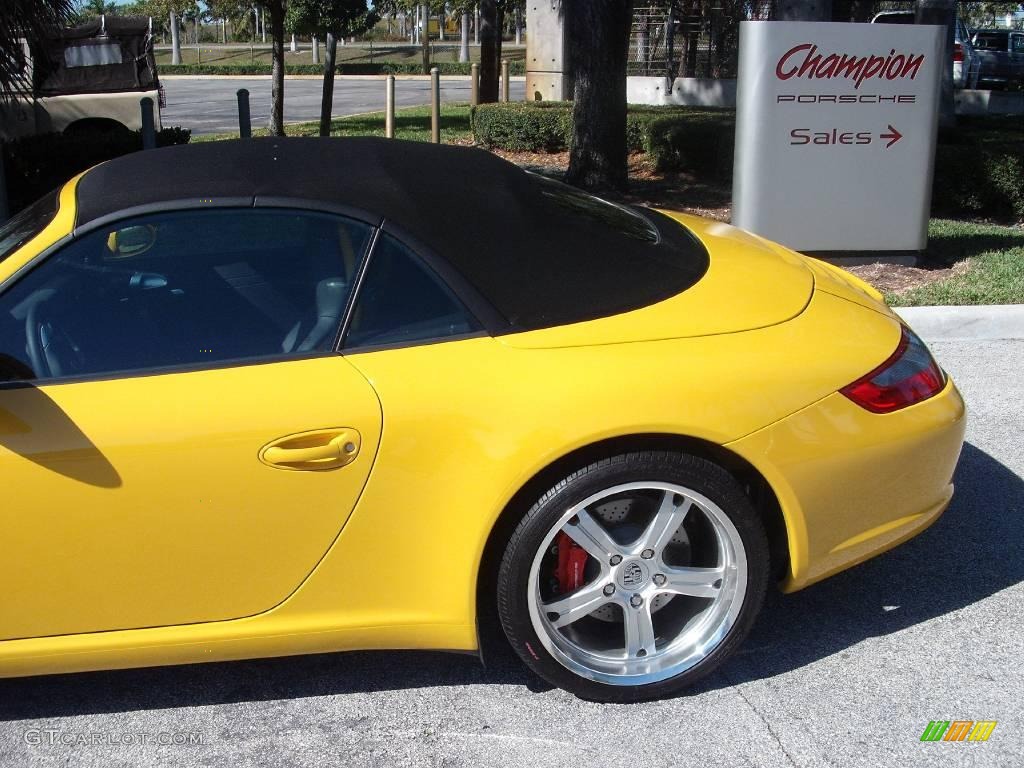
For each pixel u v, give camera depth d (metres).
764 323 2.97
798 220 7.34
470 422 2.71
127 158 3.25
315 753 2.83
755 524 2.88
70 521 2.66
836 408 2.89
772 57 7.05
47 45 9.40
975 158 9.52
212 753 2.84
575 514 2.80
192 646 2.81
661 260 3.17
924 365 3.15
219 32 78.81
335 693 3.08
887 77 7.14
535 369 2.75
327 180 3.00
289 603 2.82
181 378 2.72
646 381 2.75
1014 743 2.80
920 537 3.92
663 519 2.86
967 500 4.20
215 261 2.86
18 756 2.83
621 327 2.86
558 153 14.27
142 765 2.79
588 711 2.97
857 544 3.02
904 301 6.57
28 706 3.05
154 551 2.71
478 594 3.09
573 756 2.79
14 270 2.78
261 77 42.94
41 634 2.77
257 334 2.80
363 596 2.84
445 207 3.00
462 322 2.82
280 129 16.69
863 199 7.35
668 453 2.78
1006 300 6.56
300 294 2.84
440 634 2.88
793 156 7.23
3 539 2.65
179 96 31.31
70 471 2.63
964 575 3.65
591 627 3.09
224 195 2.90
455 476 2.73
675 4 19.28
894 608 3.46
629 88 20.19
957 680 3.08
